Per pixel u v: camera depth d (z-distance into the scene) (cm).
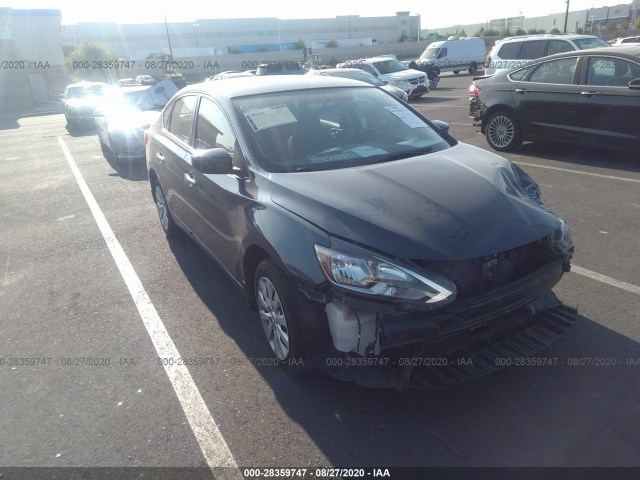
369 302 245
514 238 267
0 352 359
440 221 266
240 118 358
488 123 902
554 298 317
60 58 3834
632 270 422
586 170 724
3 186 897
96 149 1276
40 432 280
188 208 438
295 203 287
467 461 246
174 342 360
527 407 279
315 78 440
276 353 315
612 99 716
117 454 262
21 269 507
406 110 419
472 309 255
